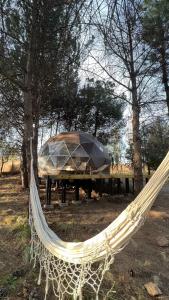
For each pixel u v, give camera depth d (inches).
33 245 243.0
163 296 228.7
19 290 216.5
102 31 156.6
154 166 594.6
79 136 526.0
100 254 169.2
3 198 420.8
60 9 239.8
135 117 392.8
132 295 224.4
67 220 322.3
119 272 242.2
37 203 243.1
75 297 181.6
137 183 394.3
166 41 357.4
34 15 262.5
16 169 722.2
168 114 402.6
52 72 306.3
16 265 241.0
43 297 212.2
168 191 493.0
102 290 220.8
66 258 187.3
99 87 519.5
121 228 158.1
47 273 206.1
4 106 453.7
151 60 371.9
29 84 297.3
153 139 591.8
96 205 380.2
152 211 365.7
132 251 273.3
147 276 245.0
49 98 467.8
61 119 661.9
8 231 287.7
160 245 288.2
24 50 299.3
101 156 515.8
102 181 432.1
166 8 311.0
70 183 406.0
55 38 273.1
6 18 273.6
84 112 667.4
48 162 505.4
